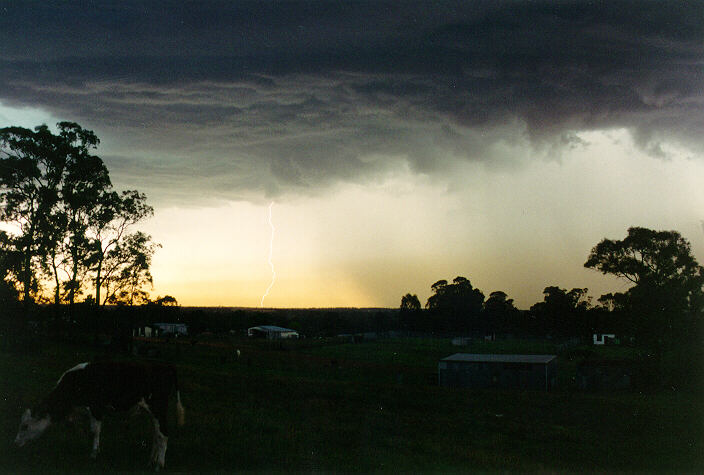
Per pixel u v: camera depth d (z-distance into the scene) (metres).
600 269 65.25
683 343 55.44
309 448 15.56
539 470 16.61
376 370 61.88
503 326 145.88
